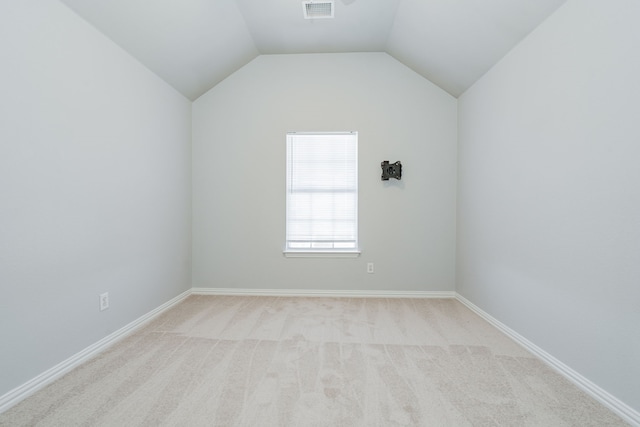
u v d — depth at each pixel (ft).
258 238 11.69
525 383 5.86
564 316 6.08
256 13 9.29
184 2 7.66
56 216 5.99
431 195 11.46
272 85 11.55
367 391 5.61
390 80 11.44
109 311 7.43
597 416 4.92
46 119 5.74
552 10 6.24
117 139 7.67
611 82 4.99
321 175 11.72
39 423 4.74
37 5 5.52
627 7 4.71
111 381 5.89
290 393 5.54
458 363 6.62
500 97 8.37
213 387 5.71
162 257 9.73
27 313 5.45
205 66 10.28
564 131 6.04
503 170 8.25
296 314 9.62
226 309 10.07
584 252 5.58
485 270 9.24
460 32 8.30
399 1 8.75
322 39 10.61
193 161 11.64
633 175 4.66
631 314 4.72
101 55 7.09
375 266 11.61
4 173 5.04
